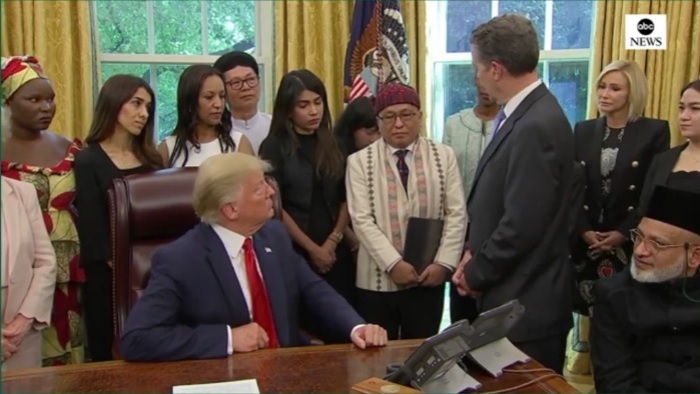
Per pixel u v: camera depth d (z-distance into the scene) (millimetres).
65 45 2922
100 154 2211
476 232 1817
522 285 1718
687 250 1569
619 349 1670
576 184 1975
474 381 1275
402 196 2229
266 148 2402
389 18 3174
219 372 1355
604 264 2625
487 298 1776
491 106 2789
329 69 3264
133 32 3299
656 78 3100
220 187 1537
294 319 1680
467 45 3596
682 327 1583
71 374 1354
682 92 2484
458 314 2260
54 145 2260
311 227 2406
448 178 2268
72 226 2240
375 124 2678
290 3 3213
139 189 1827
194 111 2361
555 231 1717
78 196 2168
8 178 1974
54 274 1991
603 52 3166
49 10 2906
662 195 1589
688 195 1554
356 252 2504
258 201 1555
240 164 1557
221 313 1539
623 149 2619
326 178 2408
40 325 1944
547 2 3508
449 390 1239
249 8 3451
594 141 2688
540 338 1724
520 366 1378
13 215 1892
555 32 3525
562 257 1763
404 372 1234
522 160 1661
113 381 1311
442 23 3590
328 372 1355
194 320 1535
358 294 2332
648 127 2619
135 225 1811
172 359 1430
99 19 3230
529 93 1735
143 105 2252
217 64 2719
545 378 1322
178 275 1517
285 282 1667
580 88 3533
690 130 2352
